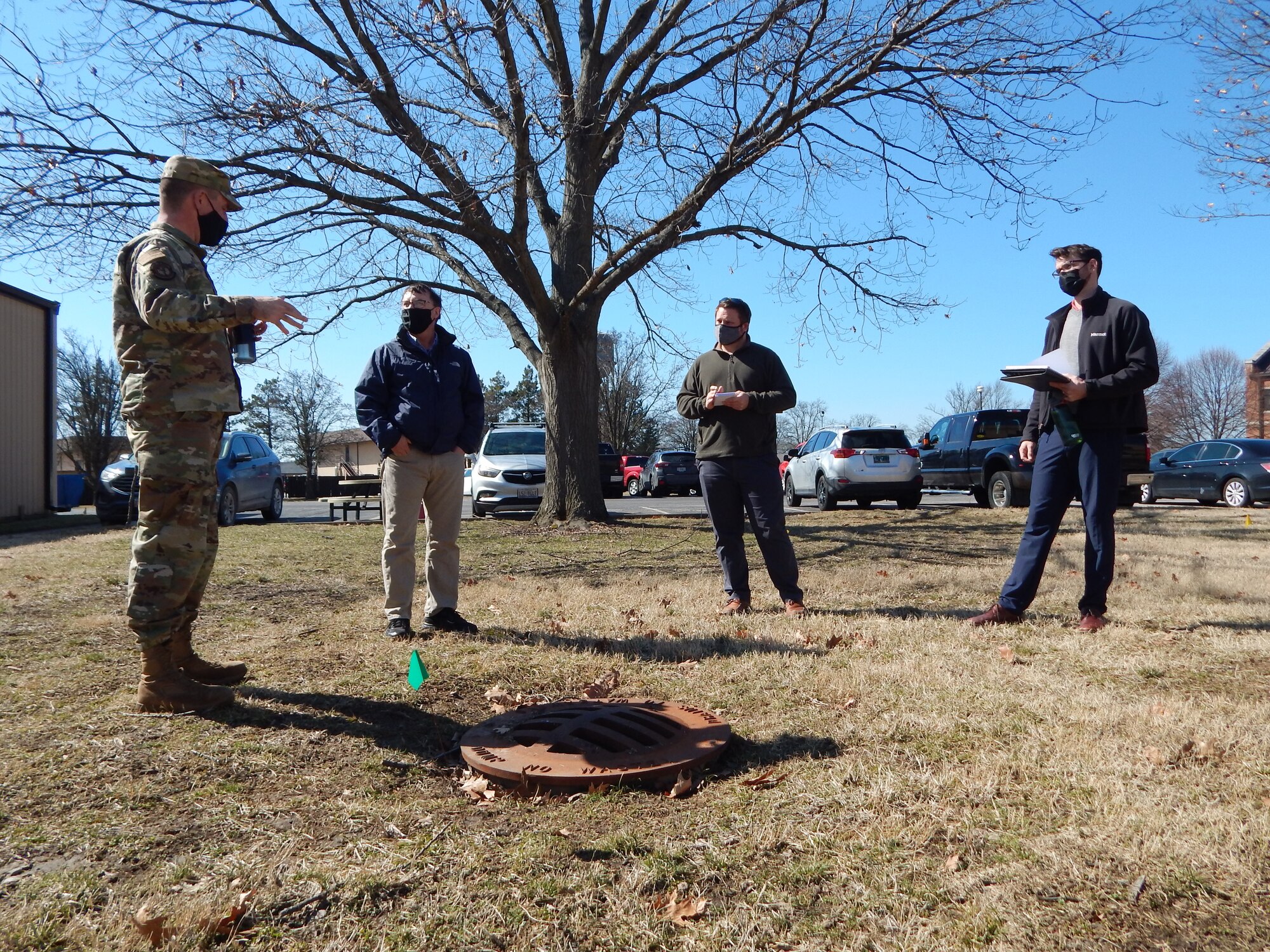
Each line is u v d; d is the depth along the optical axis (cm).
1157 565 801
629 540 1043
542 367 1236
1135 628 515
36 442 1727
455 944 202
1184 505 2044
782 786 292
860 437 1627
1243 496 1783
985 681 400
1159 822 247
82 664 433
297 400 5678
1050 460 521
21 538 1221
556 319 1181
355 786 297
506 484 1605
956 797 273
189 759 308
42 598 626
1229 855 227
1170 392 6312
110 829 256
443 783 308
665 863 237
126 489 1395
